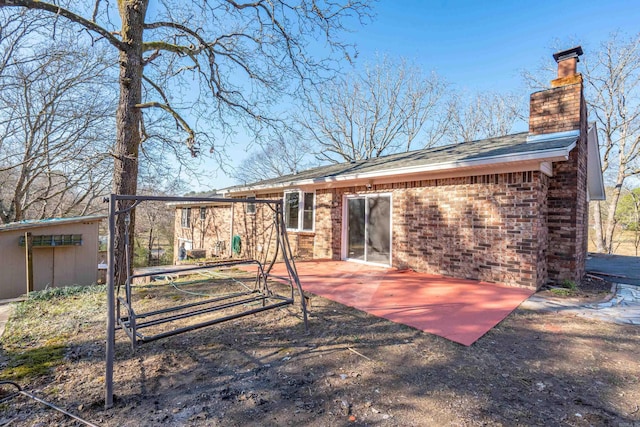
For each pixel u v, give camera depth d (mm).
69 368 3188
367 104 25875
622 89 18484
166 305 5395
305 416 2453
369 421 2395
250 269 9008
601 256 13773
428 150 11281
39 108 13086
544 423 2379
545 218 6867
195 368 3234
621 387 2895
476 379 3027
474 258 7078
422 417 2443
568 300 5707
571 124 6848
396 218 8641
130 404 2594
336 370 3199
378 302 5602
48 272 7777
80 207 18281
